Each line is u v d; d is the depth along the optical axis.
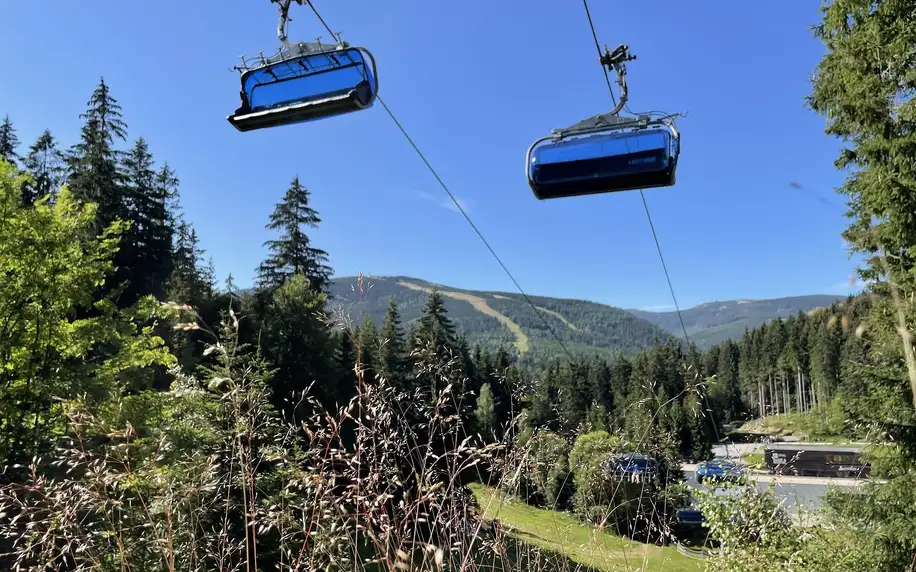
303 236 34.12
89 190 31.88
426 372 2.40
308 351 22.00
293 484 1.85
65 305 8.77
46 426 7.49
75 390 7.75
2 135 38.66
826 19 6.55
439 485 1.86
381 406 1.98
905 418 6.29
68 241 9.12
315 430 1.96
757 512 3.93
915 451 6.18
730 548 3.90
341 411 1.95
